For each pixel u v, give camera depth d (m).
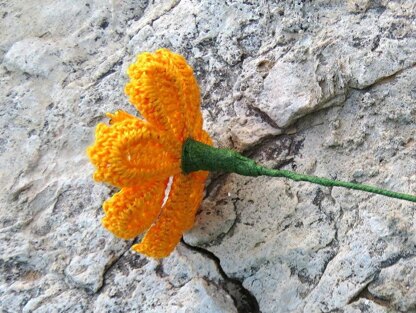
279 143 0.21
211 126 0.22
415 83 0.21
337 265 0.19
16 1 0.27
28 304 0.21
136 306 0.20
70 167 0.23
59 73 0.25
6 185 0.23
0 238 0.22
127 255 0.21
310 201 0.20
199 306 0.20
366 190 0.18
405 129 0.20
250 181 0.21
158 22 0.24
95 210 0.22
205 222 0.20
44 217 0.22
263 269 0.20
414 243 0.19
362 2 0.22
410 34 0.21
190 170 0.19
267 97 0.21
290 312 0.19
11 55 0.25
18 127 0.24
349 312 0.19
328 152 0.21
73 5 0.26
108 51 0.25
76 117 0.24
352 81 0.21
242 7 0.23
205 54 0.23
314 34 0.22
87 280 0.21
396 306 0.19
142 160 0.17
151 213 0.18
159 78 0.17
